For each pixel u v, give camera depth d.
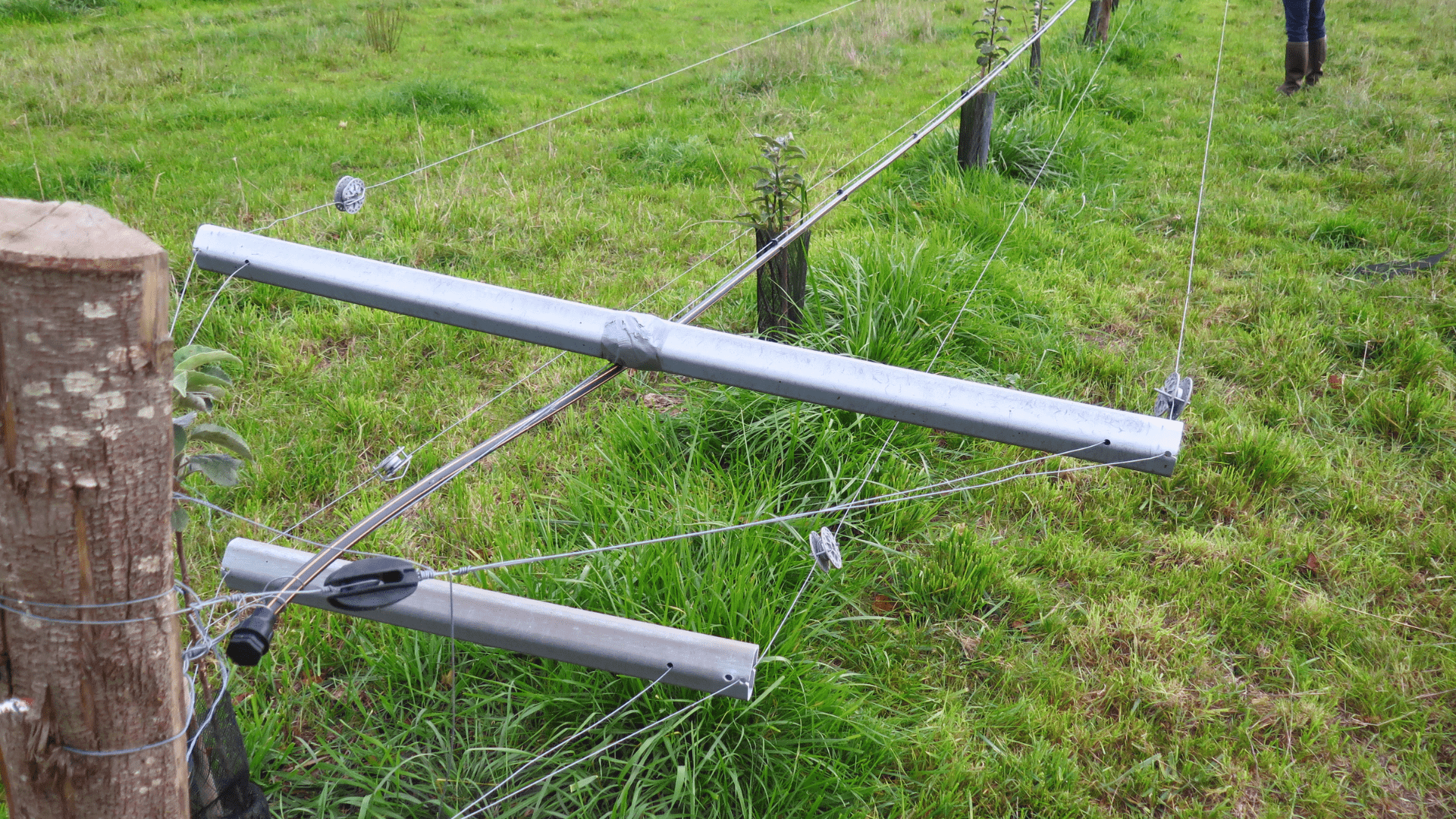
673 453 3.37
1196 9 11.47
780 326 3.84
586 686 2.38
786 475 3.26
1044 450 1.45
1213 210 5.78
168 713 1.26
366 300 1.67
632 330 1.52
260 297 4.46
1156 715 2.57
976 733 2.49
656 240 5.30
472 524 3.04
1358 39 9.64
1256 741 2.53
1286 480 3.47
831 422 3.36
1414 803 2.38
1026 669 2.67
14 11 10.99
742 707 2.32
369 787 2.19
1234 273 5.04
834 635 2.69
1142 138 7.05
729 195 6.05
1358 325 4.36
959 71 9.30
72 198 5.71
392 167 6.34
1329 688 2.65
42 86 8.03
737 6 13.00
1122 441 1.42
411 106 7.81
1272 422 3.84
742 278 2.49
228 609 2.67
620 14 12.40
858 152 6.82
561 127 7.40
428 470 3.37
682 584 2.52
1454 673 2.68
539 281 4.71
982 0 12.65
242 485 3.23
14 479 1.05
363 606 1.44
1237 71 8.71
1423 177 5.98
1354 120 7.10
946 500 3.32
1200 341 4.33
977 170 5.88
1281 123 7.26
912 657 2.73
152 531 1.15
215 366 1.92
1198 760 2.46
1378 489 3.43
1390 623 2.88
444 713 2.39
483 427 3.62
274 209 5.41
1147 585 2.98
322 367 4.02
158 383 1.09
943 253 4.55
